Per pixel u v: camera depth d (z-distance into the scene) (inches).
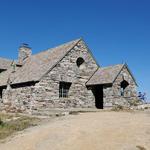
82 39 1269.7
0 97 1390.3
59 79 1165.1
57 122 713.0
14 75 1364.4
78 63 1274.6
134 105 1160.2
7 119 877.2
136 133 517.0
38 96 1098.7
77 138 520.1
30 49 1584.6
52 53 1315.2
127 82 1195.3
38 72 1176.8
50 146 499.5
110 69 1237.1
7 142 576.4
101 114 809.5
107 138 503.2
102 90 1251.8
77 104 1212.5
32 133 612.4
